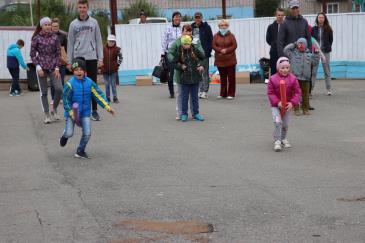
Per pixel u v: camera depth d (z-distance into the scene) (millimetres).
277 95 10461
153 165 9391
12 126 13266
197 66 13398
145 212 7023
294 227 6457
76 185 8289
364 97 17250
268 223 6598
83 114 9977
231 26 23859
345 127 12539
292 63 13930
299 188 8000
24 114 15148
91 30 13586
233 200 7465
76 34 13523
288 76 10484
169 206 7242
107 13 39844
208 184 8234
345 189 7941
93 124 13312
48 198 7668
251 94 18719
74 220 6770
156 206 7250
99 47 13758
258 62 23844
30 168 9328
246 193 7766
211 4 43875
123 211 7078
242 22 23844
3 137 11977
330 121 13281
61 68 15781
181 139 11438
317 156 9938
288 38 14828
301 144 10906
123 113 14906
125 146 10867
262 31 23766
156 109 15562
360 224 6543
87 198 7641
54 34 13383
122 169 9172
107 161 9719
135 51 24078
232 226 6516
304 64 13898
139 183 8336
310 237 6156
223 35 17312
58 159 9938
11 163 9695
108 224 6617
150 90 21031
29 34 22875
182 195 7707
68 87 9859
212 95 18594
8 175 8898
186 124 13141
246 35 23828
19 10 34375
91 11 40625
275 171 8945
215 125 12945
